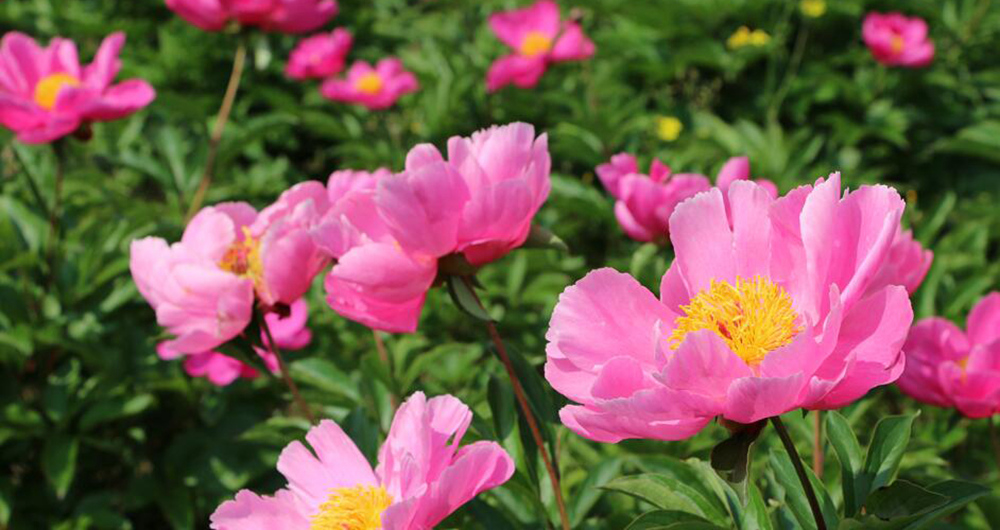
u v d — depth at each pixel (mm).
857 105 2578
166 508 1880
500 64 2283
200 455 1912
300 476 1260
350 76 2424
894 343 945
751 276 1108
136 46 2895
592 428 998
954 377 1470
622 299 1091
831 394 962
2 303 1864
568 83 2514
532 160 1339
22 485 1919
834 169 2369
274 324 1801
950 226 2373
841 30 2686
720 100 2604
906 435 1270
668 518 1193
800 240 1079
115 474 1973
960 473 1699
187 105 2277
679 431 974
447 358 1820
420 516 1078
